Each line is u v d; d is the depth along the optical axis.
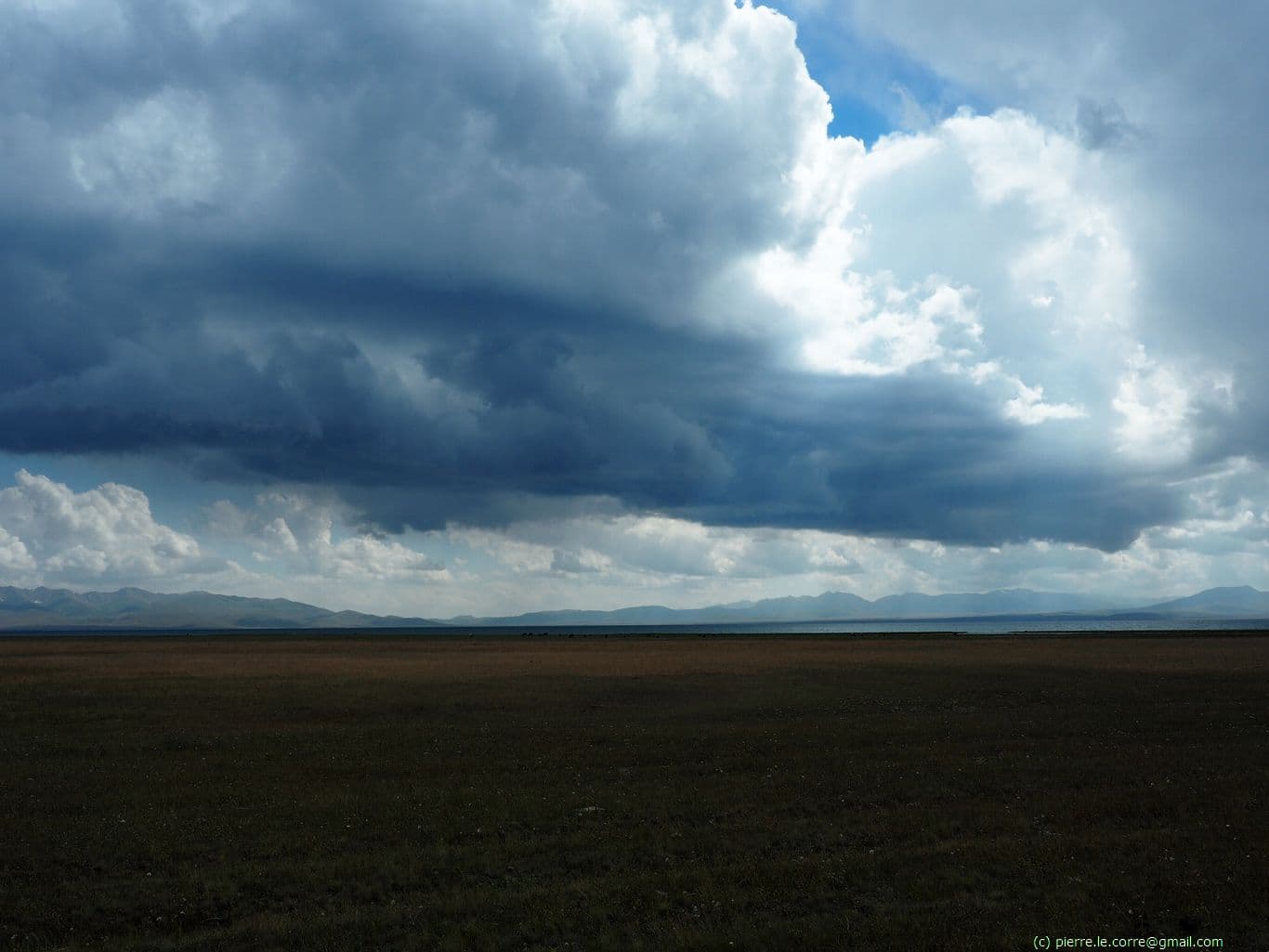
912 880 14.56
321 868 15.92
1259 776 21.91
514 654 87.75
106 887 15.14
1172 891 13.72
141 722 36.03
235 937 12.98
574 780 23.34
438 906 13.92
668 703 41.06
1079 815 18.52
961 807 19.41
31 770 25.55
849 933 12.40
